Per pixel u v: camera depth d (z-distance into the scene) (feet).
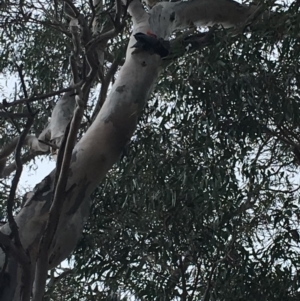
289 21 16.12
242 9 19.95
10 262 12.87
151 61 16.51
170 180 16.93
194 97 16.49
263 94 16.65
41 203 13.62
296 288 16.87
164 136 16.79
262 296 16.70
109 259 17.54
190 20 19.13
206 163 16.35
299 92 17.17
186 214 16.99
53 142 19.07
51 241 12.16
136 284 17.63
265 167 18.45
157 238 17.07
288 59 16.69
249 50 16.28
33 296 11.79
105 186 17.97
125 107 15.60
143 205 17.63
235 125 16.44
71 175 14.24
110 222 17.93
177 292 17.33
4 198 23.21
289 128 19.03
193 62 16.58
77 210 14.26
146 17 17.67
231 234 17.63
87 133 15.11
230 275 16.78
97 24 20.54
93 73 13.19
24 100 11.17
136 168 16.97
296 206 17.60
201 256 17.33
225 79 16.21
